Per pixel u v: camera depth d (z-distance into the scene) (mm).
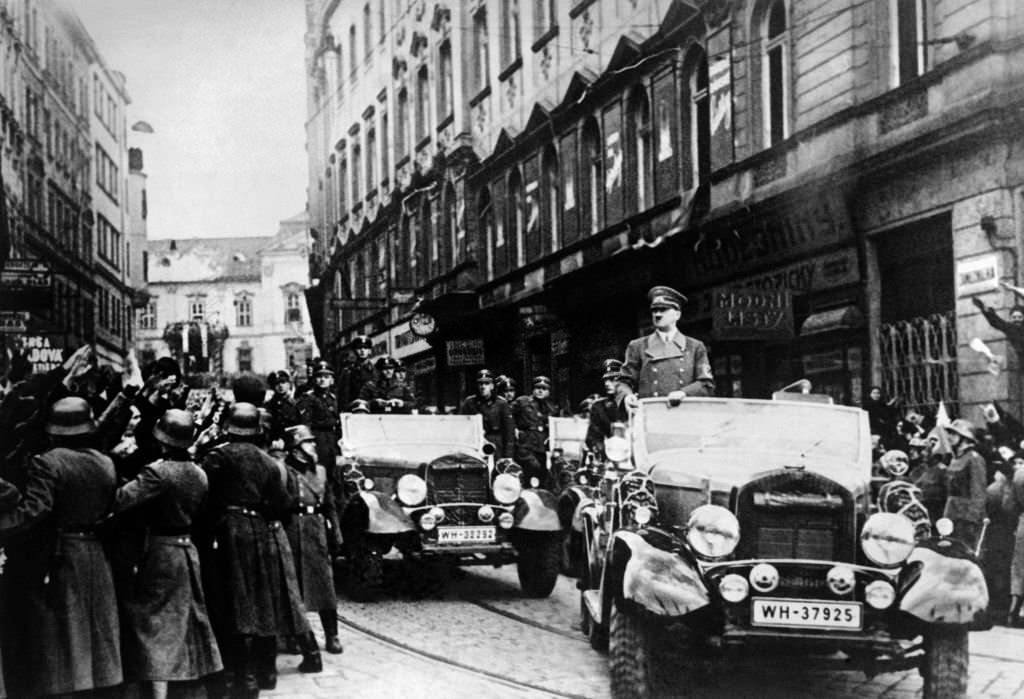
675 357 9008
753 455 7543
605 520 8328
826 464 7312
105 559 6355
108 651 6215
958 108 12938
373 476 11438
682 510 7188
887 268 14727
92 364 8156
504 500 10688
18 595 6172
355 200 29406
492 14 24359
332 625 8523
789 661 6949
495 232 24422
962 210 13094
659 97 18797
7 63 27531
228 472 7285
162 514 6613
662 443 7836
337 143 29656
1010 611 9758
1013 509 9719
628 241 19328
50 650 6082
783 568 6523
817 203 15320
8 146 26938
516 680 7445
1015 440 10523
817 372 15609
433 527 10570
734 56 17047
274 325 25984
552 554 10930
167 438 6672
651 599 6324
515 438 14438
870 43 14742
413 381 25359
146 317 26000
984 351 11531
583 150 21188
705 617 6645
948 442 10477
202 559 7258
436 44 26047
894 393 14430
